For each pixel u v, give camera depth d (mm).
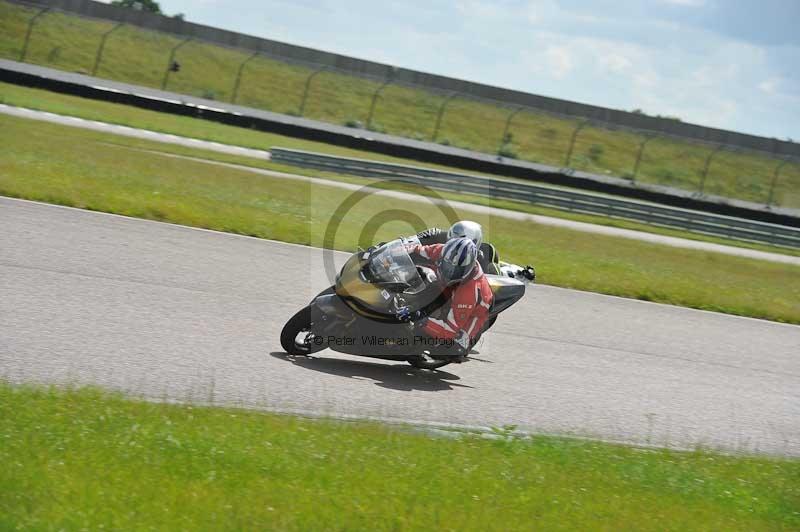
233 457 15070
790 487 19375
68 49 136000
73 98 101688
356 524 13227
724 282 51094
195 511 12773
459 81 144125
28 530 11469
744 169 133500
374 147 105438
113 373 19609
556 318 34312
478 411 21922
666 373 29250
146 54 140750
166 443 15211
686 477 18609
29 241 30578
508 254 46469
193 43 145875
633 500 16594
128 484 13312
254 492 13805
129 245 32781
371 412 20141
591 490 16797
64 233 32750
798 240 82688
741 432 24391
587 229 69750
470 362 26578
